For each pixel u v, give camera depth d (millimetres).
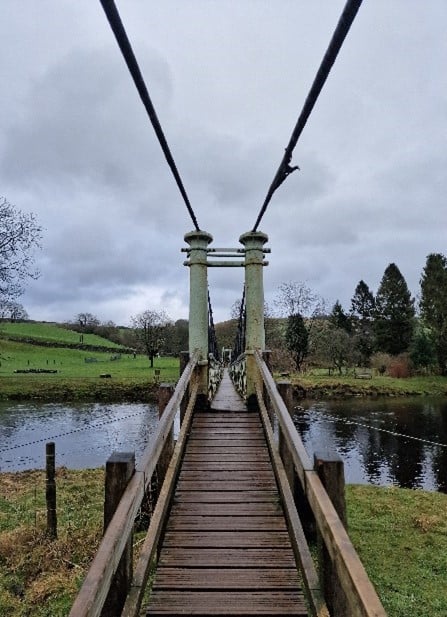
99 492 8125
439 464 13094
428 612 4141
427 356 37625
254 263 6398
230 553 3158
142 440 16375
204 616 2545
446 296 41156
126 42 2062
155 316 51062
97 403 25844
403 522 6531
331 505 1872
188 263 6477
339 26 1904
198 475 4344
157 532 2969
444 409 23234
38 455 13984
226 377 14391
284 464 4066
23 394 27422
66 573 4793
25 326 65000
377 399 27234
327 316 44562
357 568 1426
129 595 2207
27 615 4086
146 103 2584
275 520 3578
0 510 7156
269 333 37750
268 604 2641
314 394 28344
